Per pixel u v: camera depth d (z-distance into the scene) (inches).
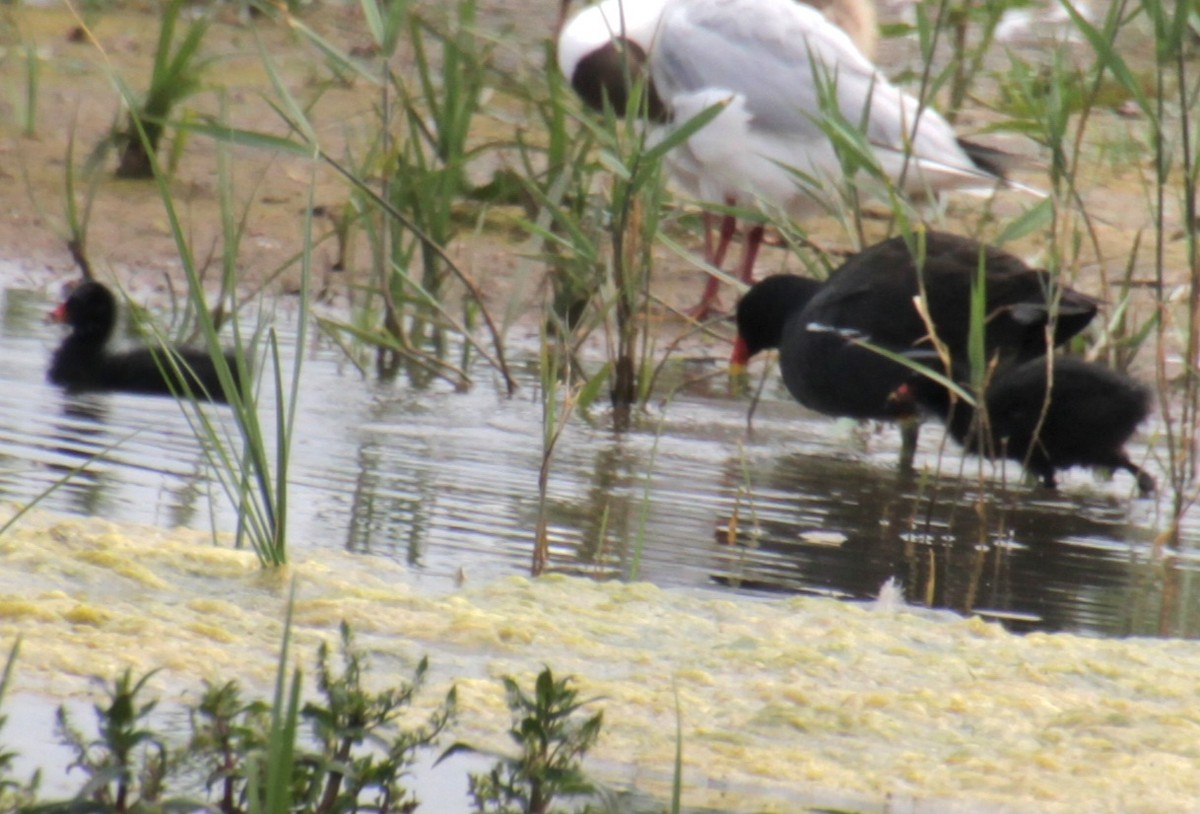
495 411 453.7
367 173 536.7
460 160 526.9
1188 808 227.8
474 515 361.7
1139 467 416.8
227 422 426.0
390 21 504.7
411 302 503.2
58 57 784.9
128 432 411.8
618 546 346.3
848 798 226.2
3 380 453.1
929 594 327.6
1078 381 404.5
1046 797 228.7
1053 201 451.2
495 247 598.5
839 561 346.0
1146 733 251.0
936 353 426.6
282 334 515.2
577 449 422.9
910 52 832.3
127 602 281.6
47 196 621.3
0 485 360.2
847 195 538.0
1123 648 291.3
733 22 574.6
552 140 533.3
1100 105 733.3
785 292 488.7
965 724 252.5
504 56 770.2
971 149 580.4
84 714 236.5
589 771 230.7
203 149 682.2
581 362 508.1
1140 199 668.7
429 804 221.0
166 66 626.5
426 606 290.4
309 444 411.5
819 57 548.1
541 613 291.6
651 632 286.0
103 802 197.0
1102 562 355.3
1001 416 411.5
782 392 503.2
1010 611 319.9
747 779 230.4
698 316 562.3
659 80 583.8
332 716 208.5
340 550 328.2
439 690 252.7
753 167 565.9
